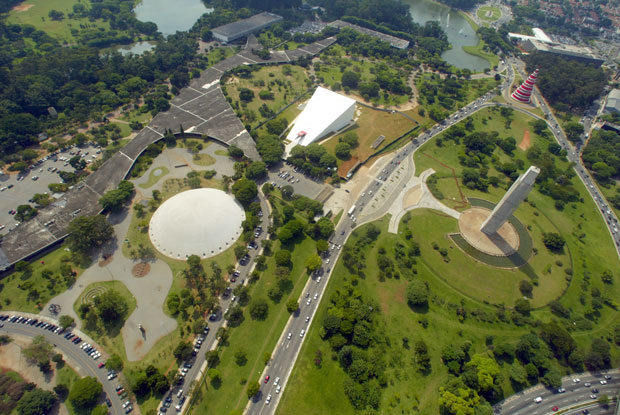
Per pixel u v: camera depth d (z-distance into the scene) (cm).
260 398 14662
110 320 16812
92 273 18838
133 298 17788
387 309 17888
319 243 19875
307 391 14900
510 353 15988
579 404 15088
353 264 19600
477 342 16850
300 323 17200
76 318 17012
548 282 19562
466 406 13675
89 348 15838
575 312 18325
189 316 17150
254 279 18662
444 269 19938
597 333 17462
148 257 19625
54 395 14162
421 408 14525
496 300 18638
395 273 19388
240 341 16350
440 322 17512
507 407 14862
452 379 15038
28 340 16125
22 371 15088
